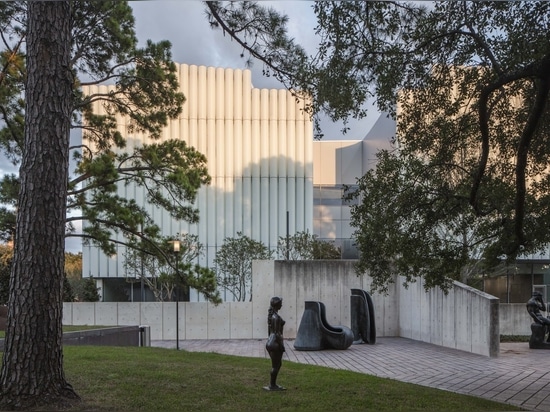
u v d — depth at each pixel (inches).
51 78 253.4
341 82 310.7
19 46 530.3
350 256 1453.0
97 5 531.5
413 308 771.4
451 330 653.9
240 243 1098.7
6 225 515.8
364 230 375.6
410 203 358.6
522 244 333.7
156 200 589.6
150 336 788.6
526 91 349.7
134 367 369.1
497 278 1289.4
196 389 303.7
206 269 612.7
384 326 823.1
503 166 358.3
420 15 312.0
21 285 242.2
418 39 319.3
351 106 316.8
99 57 575.5
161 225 1273.4
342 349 628.1
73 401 249.0
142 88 579.5
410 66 335.9
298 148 1354.6
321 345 628.7
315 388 326.0
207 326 829.8
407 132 370.9
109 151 585.3
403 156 376.8
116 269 1269.7
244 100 1343.5
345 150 1508.4
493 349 559.8
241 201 1325.0
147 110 595.2
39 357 239.9
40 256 243.9
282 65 318.3
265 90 1352.1
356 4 296.0
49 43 253.9
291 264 821.2
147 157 577.9
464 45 333.7
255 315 828.6
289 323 809.5
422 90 350.9
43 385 239.9
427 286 375.9
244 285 1078.4
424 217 362.3
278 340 316.5
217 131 1331.2
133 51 568.7
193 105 1323.8
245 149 1337.4
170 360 429.1
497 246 355.3
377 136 1403.8
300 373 385.7
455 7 316.8
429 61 337.4
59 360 249.4
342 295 815.7
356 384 344.5
